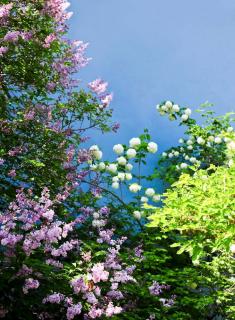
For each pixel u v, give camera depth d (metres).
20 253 4.97
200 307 8.09
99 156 7.89
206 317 8.19
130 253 7.23
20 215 5.32
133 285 7.06
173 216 5.70
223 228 5.45
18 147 6.13
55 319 5.49
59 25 6.68
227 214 5.22
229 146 6.92
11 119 6.42
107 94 7.16
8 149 6.20
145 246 8.22
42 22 6.44
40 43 6.29
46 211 5.12
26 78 6.41
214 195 5.52
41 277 5.20
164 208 5.97
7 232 4.78
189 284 8.03
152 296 7.10
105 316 5.51
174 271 8.34
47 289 5.29
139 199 9.21
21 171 6.24
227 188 5.52
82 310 5.43
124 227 8.41
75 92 7.03
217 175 6.07
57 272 5.61
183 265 8.70
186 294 8.19
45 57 6.59
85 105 7.08
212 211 5.34
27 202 5.15
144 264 7.77
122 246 8.00
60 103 6.95
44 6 6.29
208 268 8.30
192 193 5.83
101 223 7.13
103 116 7.24
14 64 6.36
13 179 6.16
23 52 6.32
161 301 7.20
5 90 6.43
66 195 6.25
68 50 6.85
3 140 6.18
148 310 6.99
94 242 6.84
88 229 7.23
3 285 4.95
